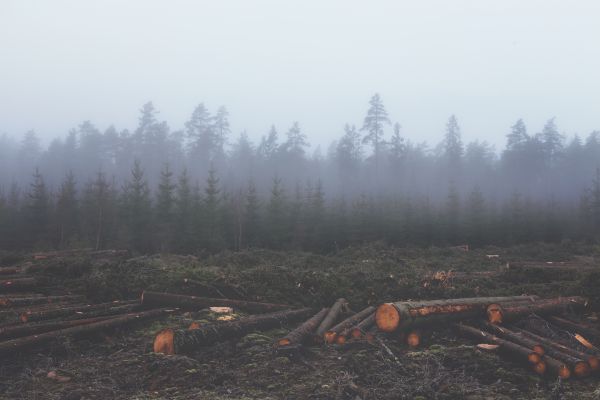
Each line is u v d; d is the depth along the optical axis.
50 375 6.32
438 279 11.88
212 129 87.44
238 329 8.09
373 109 80.88
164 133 84.38
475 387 6.01
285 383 6.09
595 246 24.72
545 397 5.81
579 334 8.23
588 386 6.20
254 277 11.74
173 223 29.38
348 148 79.50
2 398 5.54
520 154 80.12
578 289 10.21
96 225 31.94
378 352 7.25
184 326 8.80
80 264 12.40
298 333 7.78
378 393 5.81
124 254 18.75
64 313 8.86
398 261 18.14
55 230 31.80
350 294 10.95
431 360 6.95
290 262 18.23
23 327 7.57
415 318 7.87
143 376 6.27
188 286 11.07
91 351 7.57
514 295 11.41
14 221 31.66
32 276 11.61
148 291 10.30
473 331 7.96
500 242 32.75
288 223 31.89
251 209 32.06
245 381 6.14
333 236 30.42
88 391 5.72
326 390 5.77
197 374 6.26
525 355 6.78
